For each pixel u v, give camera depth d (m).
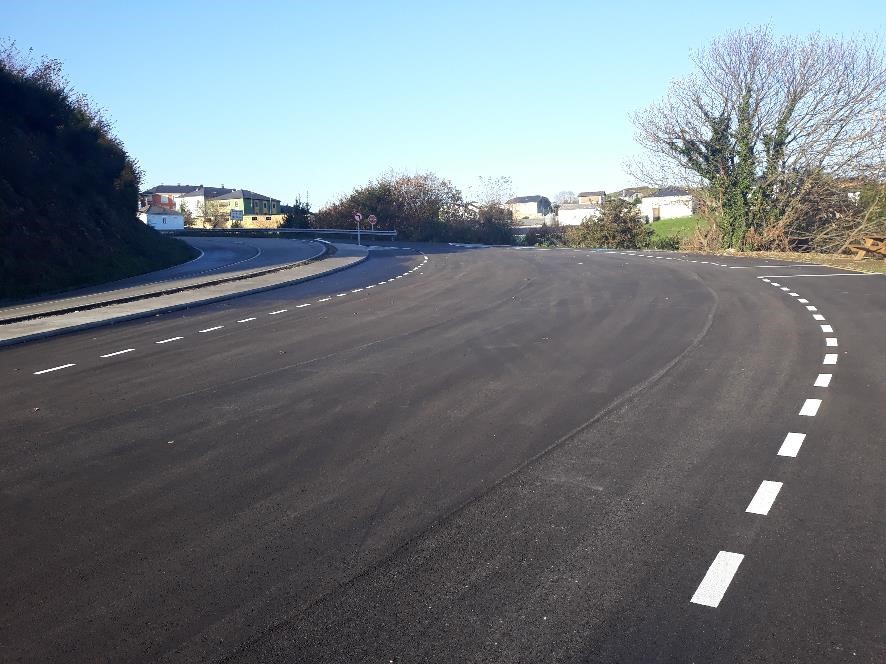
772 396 8.88
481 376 10.41
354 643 4.02
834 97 38.50
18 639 4.15
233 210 101.75
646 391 9.29
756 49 39.19
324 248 47.66
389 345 13.18
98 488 6.53
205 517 5.80
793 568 4.73
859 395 8.80
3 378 11.59
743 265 28.16
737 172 41.03
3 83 34.06
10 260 26.39
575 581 4.62
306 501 6.05
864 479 6.21
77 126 39.00
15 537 5.55
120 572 4.93
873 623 4.10
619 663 3.79
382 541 5.27
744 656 3.82
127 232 38.16
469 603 4.39
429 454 7.13
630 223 56.47
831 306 16.23
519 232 82.56
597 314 16.03
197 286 25.08
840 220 40.84
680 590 4.49
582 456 6.94
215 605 4.45
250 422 8.47
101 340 15.15
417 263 34.88
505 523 5.50
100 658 3.95
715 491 6.03
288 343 13.83
